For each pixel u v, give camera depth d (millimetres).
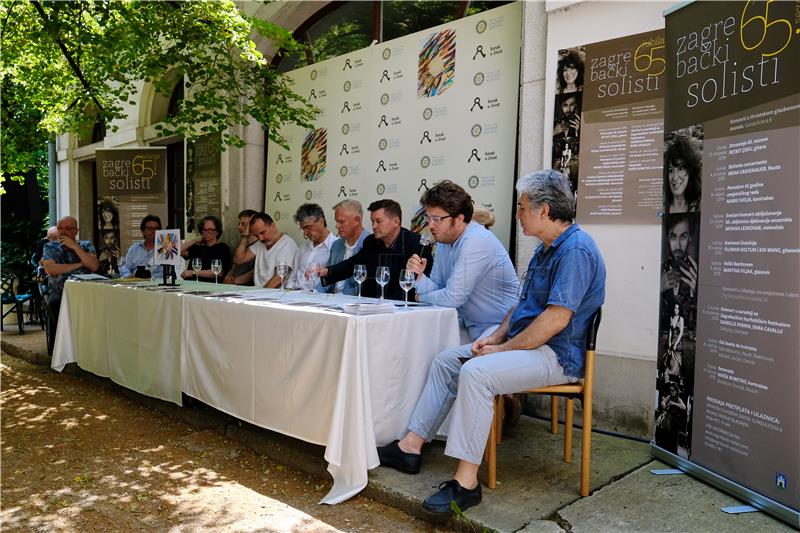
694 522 2160
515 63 4191
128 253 5852
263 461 3072
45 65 5895
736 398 2342
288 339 2795
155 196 6516
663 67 3160
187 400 3842
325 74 5602
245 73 5273
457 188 3035
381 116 5105
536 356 2385
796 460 2094
